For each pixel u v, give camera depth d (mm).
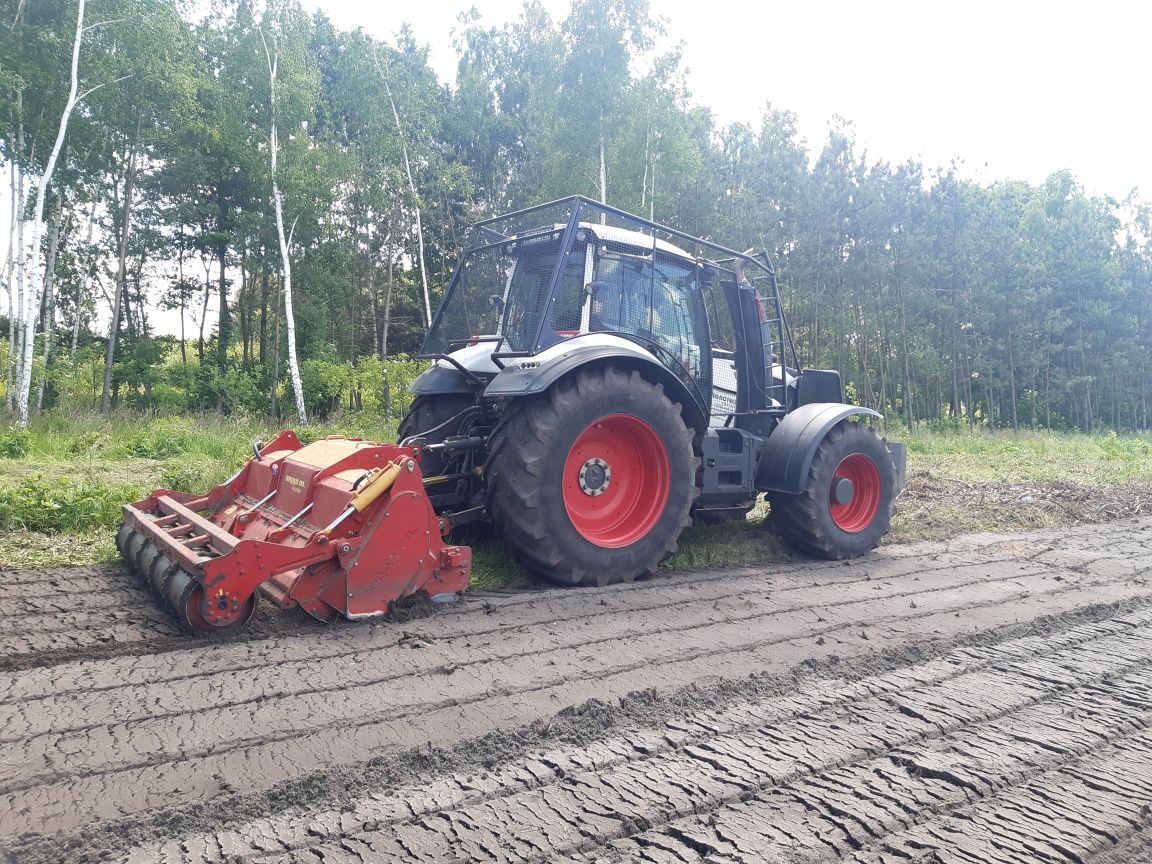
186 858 2098
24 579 4711
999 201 28781
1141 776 2705
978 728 3074
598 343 5191
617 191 20516
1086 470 13297
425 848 2170
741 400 6414
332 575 4027
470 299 5934
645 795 2490
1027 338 29500
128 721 2891
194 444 10969
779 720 3107
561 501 4809
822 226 25031
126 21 17562
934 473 12445
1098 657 3961
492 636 3980
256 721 2924
